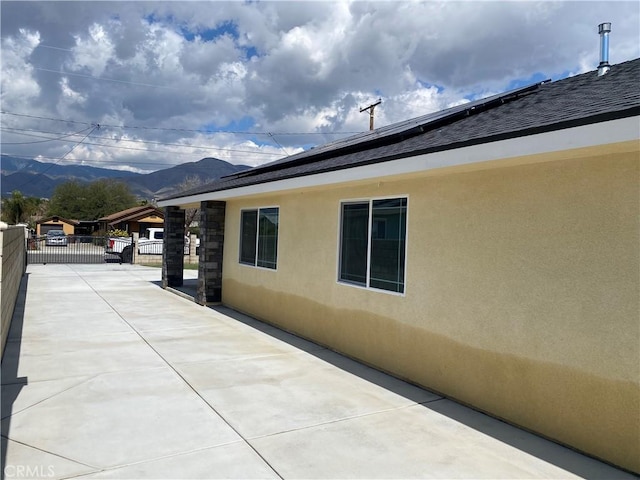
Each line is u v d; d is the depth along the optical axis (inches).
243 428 167.0
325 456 147.3
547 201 168.4
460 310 203.2
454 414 188.2
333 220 295.1
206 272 456.8
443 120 278.8
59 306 417.7
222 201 466.6
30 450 145.6
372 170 225.5
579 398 156.5
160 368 237.9
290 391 209.2
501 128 175.9
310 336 315.3
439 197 215.9
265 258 385.7
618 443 144.9
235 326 355.9
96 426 165.0
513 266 180.4
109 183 2620.6
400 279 241.9
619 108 125.6
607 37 259.9
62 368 233.0
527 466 144.3
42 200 2859.3
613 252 147.9
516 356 178.2
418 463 144.3
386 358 246.1
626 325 143.9
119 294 509.0
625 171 145.1
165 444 152.5
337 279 290.0
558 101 209.2
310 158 382.0
